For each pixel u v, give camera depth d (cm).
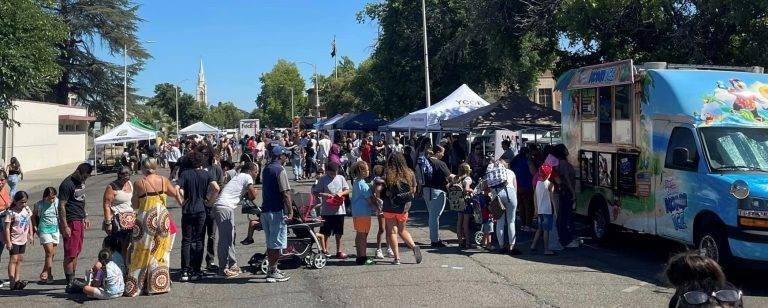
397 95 3791
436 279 931
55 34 2511
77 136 5222
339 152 2144
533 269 1002
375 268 1014
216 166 1231
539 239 1209
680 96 1001
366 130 3453
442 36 3503
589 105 1260
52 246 973
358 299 828
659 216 1041
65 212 909
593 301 808
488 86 3638
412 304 798
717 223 906
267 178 929
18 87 2303
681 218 980
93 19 5941
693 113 980
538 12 1855
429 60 3522
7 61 2219
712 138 955
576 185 1308
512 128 1695
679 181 984
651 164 1059
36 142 4256
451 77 3566
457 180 1187
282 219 930
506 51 2011
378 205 1027
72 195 918
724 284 360
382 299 825
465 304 795
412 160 1744
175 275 998
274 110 12006
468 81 3462
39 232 970
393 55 3666
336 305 803
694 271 361
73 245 915
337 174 1098
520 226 1455
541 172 1140
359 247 1045
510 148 1562
